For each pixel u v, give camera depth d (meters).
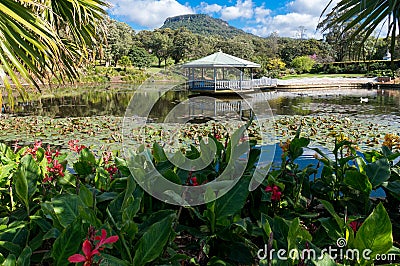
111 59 35.25
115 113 10.58
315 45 43.44
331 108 12.23
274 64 36.00
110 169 1.85
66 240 0.97
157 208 1.40
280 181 1.57
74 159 4.14
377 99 15.62
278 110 11.68
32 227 1.25
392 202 1.71
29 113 10.46
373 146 5.25
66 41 2.65
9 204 1.57
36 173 1.44
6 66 1.63
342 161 1.69
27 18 1.70
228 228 1.22
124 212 1.07
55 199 1.16
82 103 13.77
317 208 1.72
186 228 1.25
